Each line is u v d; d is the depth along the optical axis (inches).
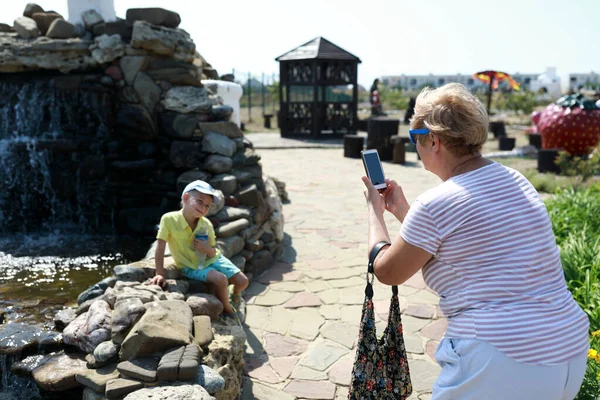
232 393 118.7
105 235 265.1
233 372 121.8
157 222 267.1
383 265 75.1
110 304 133.0
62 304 170.2
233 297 162.7
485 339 65.6
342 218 315.9
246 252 207.3
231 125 269.6
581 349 67.0
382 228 84.0
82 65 275.0
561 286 69.7
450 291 70.9
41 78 279.9
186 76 275.3
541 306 66.3
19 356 126.8
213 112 271.4
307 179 448.5
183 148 255.9
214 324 136.2
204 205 150.7
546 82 2778.1
